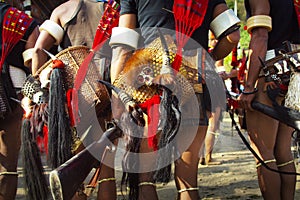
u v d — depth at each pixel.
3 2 4.14
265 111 3.79
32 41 4.11
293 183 4.24
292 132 4.25
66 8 4.14
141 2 3.43
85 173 3.15
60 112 3.55
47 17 4.98
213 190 5.27
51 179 2.98
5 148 4.11
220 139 7.32
